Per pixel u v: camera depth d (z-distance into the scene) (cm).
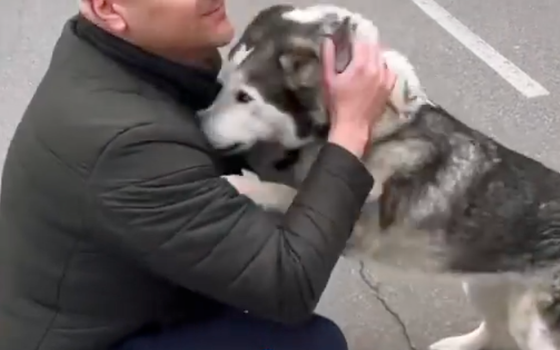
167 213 156
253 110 187
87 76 157
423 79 362
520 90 352
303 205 166
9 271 172
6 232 171
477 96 351
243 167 203
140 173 153
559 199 205
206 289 165
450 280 220
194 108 182
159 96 161
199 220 158
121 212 154
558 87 353
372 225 206
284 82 185
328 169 167
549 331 214
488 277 213
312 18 187
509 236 203
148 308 176
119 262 166
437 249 208
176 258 160
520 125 335
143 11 153
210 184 161
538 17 396
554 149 322
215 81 185
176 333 182
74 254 163
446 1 413
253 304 166
